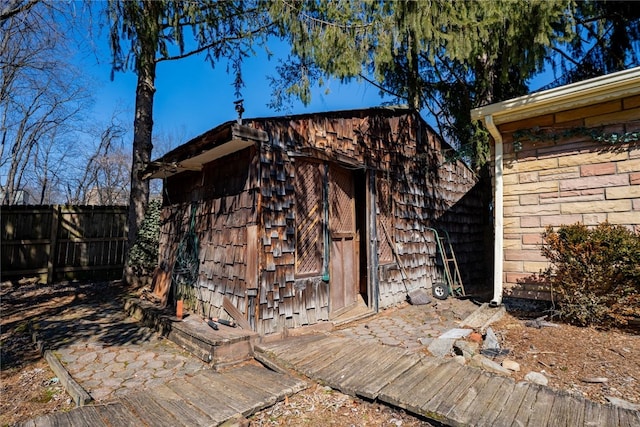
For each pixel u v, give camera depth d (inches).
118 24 229.8
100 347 146.7
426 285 260.2
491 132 190.5
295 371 118.1
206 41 287.1
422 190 267.6
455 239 308.2
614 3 258.1
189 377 115.9
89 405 96.4
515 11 202.8
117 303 226.5
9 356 142.3
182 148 171.8
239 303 152.4
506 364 112.9
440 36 205.9
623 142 158.1
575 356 116.4
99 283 290.4
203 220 191.8
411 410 89.4
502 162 191.5
